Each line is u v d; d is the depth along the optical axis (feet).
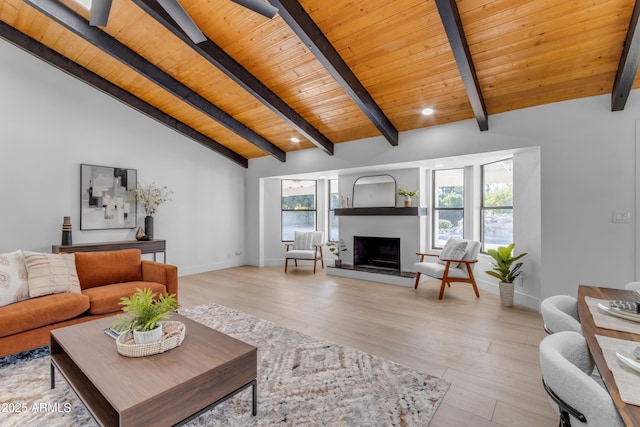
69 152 14.49
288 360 8.14
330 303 13.21
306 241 21.13
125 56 11.95
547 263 11.55
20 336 7.84
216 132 18.92
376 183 19.10
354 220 20.03
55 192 14.03
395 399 6.48
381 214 17.66
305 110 14.83
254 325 10.62
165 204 18.19
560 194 11.35
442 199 18.65
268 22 9.93
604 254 10.62
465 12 8.54
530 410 6.14
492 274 13.25
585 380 2.98
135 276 11.62
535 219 12.25
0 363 7.95
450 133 14.20
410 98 12.76
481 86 11.27
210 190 20.59
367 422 5.77
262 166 22.03
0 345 7.54
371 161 16.88
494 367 7.79
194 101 14.53
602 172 10.64
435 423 5.76
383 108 13.65
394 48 10.26
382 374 7.45
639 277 10.11
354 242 20.06
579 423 3.06
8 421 5.79
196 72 13.17
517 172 13.53
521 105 12.01
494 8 8.34
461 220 17.88
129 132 16.61
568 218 11.19
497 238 15.66
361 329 10.28
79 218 14.75
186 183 19.24
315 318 11.34
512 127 12.39
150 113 16.25
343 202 20.35
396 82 11.91
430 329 10.28
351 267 19.26
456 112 13.26
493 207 15.85
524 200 13.00
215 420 5.84
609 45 8.96
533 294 12.42
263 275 19.13
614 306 4.94
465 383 7.07
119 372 5.13
